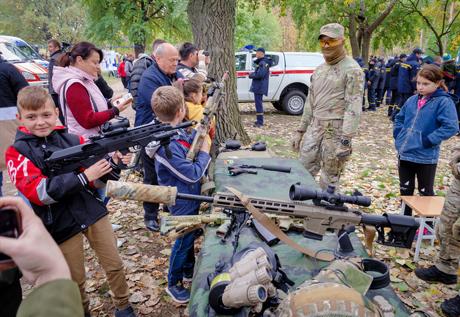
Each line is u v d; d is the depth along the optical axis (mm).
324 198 1741
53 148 2080
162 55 3627
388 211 4492
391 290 1719
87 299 2391
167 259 3467
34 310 683
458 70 8094
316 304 1140
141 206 4574
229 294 1374
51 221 2086
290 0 16109
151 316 2768
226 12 6016
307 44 19516
